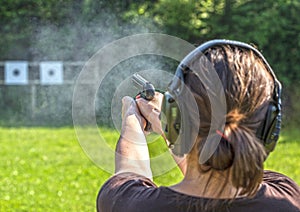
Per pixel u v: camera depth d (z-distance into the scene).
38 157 7.41
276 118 1.10
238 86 1.07
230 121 1.07
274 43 10.58
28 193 5.77
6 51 12.00
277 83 1.13
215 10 11.02
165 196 1.16
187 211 1.13
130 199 1.19
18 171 6.70
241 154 1.04
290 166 6.85
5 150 7.79
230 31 10.91
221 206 1.12
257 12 10.85
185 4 11.02
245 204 1.13
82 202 5.49
